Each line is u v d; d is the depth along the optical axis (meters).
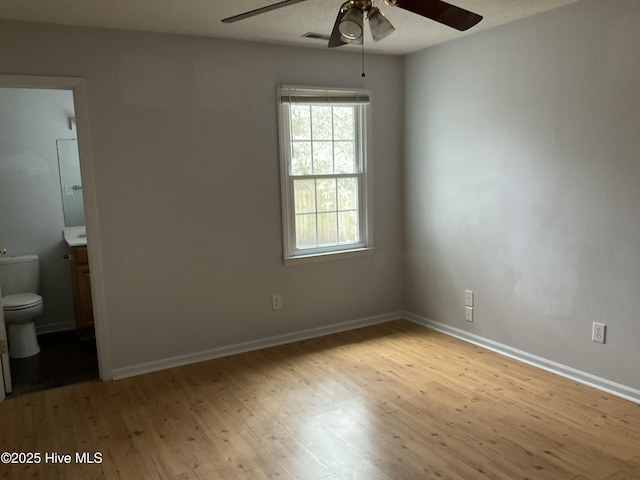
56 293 4.68
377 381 3.31
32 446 2.63
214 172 3.66
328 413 2.89
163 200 3.51
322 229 4.23
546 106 3.22
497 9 3.08
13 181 4.42
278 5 1.95
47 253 4.61
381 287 4.55
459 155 3.90
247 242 3.86
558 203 3.21
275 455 2.48
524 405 2.93
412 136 4.36
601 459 2.38
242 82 3.69
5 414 2.99
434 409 2.91
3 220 4.41
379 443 2.56
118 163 3.33
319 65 3.99
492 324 3.80
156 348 3.60
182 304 3.66
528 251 3.45
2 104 4.32
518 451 2.46
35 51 3.04
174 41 3.43
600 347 3.07
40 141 4.48
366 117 4.25
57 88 3.15
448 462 2.38
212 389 3.26
